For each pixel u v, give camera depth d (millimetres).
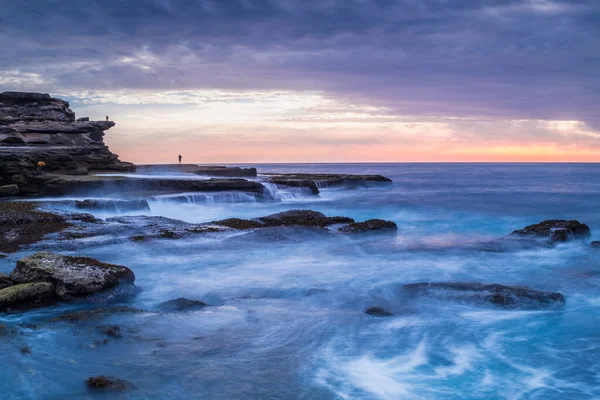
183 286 13086
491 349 9062
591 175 108812
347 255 16922
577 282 13883
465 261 16250
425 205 37812
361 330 9898
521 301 11336
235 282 13539
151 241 17281
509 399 7270
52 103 49719
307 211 23438
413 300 11961
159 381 7566
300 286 13148
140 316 10242
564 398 7316
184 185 34438
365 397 7211
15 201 25484
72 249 16078
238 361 8367
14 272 11398
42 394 6996
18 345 8570
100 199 27062
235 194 35031
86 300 10938
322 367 8203
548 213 32531
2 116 45625
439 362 8477
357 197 45438
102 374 7699
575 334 9820
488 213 32562
